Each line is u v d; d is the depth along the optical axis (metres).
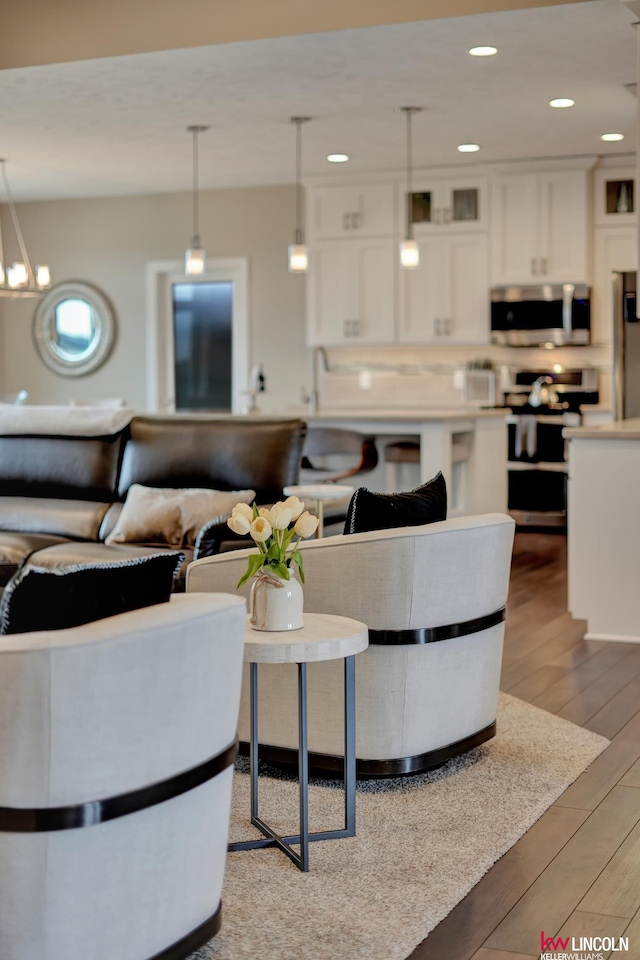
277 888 2.42
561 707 3.83
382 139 7.47
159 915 1.95
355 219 8.73
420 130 7.21
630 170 8.09
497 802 2.92
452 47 5.42
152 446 4.86
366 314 8.77
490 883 2.45
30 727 1.74
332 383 9.18
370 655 2.97
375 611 2.94
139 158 8.06
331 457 6.68
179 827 1.96
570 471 4.92
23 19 5.68
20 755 1.75
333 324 8.88
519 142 7.63
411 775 3.14
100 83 6.00
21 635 1.79
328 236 8.82
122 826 1.85
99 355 9.88
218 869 2.10
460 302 8.51
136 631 1.83
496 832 2.72
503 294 8.34
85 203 9.85
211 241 9.45
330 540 3.00
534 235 8.26
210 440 4.77
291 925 2.24
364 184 8.67
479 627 3.13
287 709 3.09
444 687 3.07
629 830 2.74
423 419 6.16
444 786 3.05
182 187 9.31
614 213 8.14
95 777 1.80
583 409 8.25
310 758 3.06
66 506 4.97
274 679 3.11
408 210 8.55
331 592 2.97
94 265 9.88
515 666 4.42
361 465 6.09
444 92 6.25
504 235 8.34
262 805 2.92
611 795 2.98
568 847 2.64
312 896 2.38
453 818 2.81
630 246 8.13
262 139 7.43
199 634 1.93
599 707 3.83
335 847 2.64
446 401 8.88
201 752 1.98
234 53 5.48
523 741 3.45
